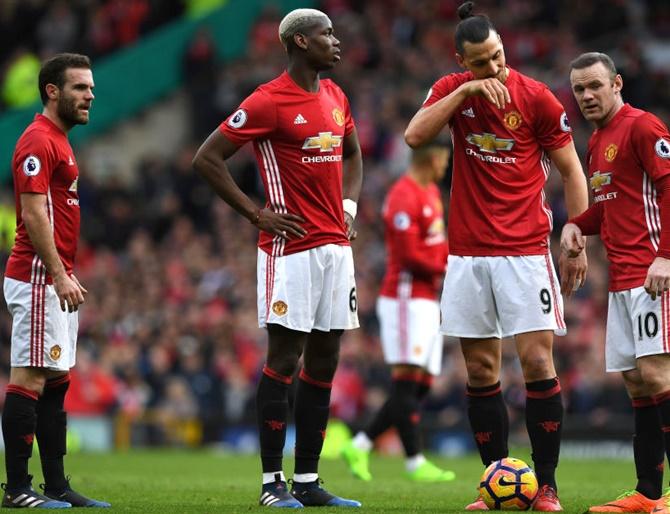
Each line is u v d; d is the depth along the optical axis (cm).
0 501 3003
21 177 2742
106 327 7188
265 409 2828
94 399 6581
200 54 9600
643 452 2811
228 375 6731
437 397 6266
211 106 9462
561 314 2841
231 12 10038
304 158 2822
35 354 2766
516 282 2797
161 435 6550
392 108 8612
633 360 2769
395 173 8225
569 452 5825
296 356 2842
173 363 6875
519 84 2820
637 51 8338
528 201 2822
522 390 6053
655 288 2602
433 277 4209
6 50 10150
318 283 2831
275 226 2800
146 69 9631
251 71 9356
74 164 2844
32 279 2773
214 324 7094
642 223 2712
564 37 9238
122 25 9975
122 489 3503
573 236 2817
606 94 2756
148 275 7719
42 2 10188
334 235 2852
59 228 2816
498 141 2805
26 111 9194
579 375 6188
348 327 2881
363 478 4188
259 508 2712
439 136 4769
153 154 9525
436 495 3362
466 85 2745
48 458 2892
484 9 9544
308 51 2825
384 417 4181
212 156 2811
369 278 7231
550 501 2712
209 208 8606
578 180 2859
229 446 6394
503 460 2736
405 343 4153
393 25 9575
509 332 2812
